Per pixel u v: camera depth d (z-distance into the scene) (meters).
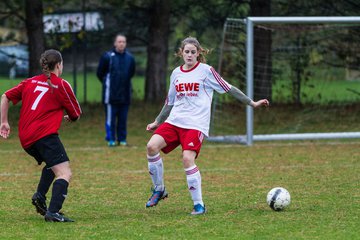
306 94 52.84
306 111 51.78
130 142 41.94
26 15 50.47
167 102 21.19
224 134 47.09
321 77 55.56
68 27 54.31
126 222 19.09
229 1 55.09
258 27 46.50
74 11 56.34
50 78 19.42
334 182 26.38
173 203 22.42
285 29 46.78
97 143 41.50
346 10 52.16
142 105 55.16
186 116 20.38
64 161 19.47
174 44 62.97
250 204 21.89
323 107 52.34
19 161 33.97
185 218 19.59
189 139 20.17
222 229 17.98
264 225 18.45
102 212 20.89
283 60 53.16
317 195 23.44
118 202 22.66
